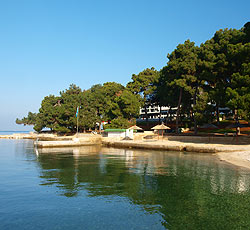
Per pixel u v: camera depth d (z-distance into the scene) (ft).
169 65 174.60
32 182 51.08
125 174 60.59
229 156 89.71
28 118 419.13
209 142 139.03
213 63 142.72
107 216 31.24
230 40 146.10
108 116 264.93
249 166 69.41
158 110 358.02
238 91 111.55
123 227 27.84
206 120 148.97
